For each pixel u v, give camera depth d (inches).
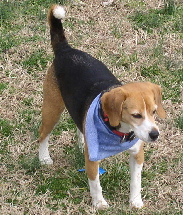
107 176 229.0
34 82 289.3
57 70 222.4
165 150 244.1
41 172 234.4
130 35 328.5
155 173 231.6
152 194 221.3
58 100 225.6
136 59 305.6
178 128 257.4
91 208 211.9
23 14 346.9
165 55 311.6
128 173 230.2
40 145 237.5
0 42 316.8
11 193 221.1
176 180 227.6
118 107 183.8
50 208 215.2
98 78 209.8
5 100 275.3
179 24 335.9
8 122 261.9
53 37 230.2
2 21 339.6
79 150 241.0
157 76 294.4
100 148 197.5
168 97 279.0
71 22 340.5
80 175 232.1
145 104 184.2
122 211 209.8
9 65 299.6
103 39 324.2
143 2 358.3
